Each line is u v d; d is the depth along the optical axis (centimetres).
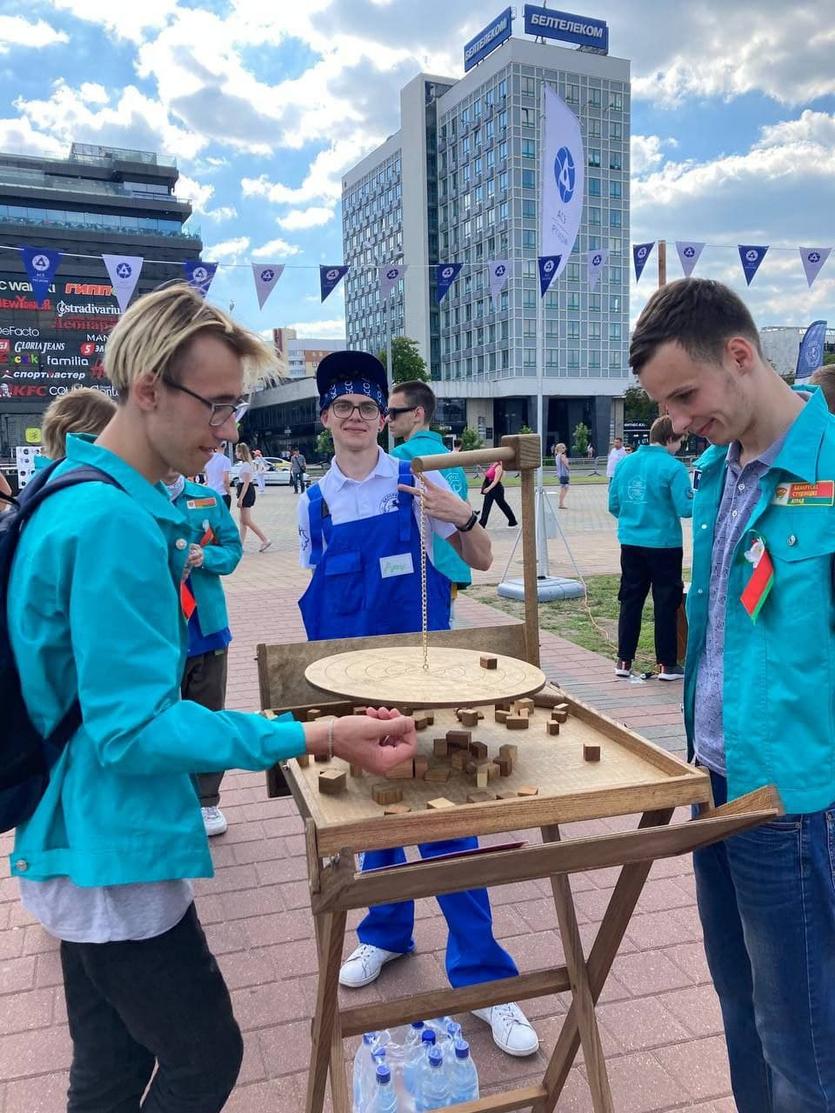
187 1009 139
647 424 6350
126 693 117
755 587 149
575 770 150
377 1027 181
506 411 7262
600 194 5859
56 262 757
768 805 134
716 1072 222
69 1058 231
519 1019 233
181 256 5625
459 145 5675
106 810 126
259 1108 212
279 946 282
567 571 1055
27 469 999
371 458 253
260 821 379
